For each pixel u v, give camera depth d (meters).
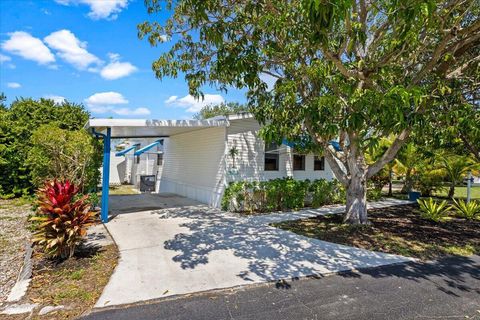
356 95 4.97
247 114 10.67
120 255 5.61
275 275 4.72
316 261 5.38
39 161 9.37
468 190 12.41
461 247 6.37
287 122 7.42
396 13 3.89
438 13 5.39
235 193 10.37
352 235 7.18
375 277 4.68
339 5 3.10
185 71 7.67
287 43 6.25
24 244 6.31
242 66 5.85
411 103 5.41
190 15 6.28
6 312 3.55
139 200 13.03
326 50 5.13
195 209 10.73
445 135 6.74
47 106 14.54
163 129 10.93
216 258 5.51
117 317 3.45
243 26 6.29
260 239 6.82
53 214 5.20
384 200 14.12
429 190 16.06
